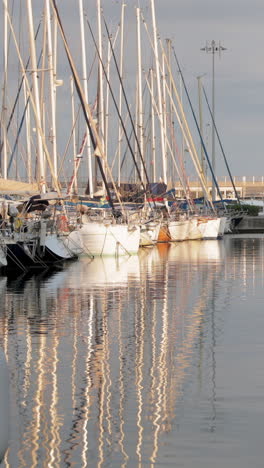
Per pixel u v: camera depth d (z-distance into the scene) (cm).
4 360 898
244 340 2119
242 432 1355
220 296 3044
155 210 6462
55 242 4591
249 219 10475
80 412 1469
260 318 2483
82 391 1609
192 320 2458
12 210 4253
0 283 3597
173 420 1422
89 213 5303
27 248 4238
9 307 2786
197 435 1345
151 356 1930
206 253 5703
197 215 7712
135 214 5603
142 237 6412
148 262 4841
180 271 4175
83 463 1235
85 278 3822
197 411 1472
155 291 3234
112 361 1877
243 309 2683
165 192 6862
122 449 1287
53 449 1290
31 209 4369
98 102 6075
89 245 5184
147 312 2639
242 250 6078
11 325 2391
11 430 1375
